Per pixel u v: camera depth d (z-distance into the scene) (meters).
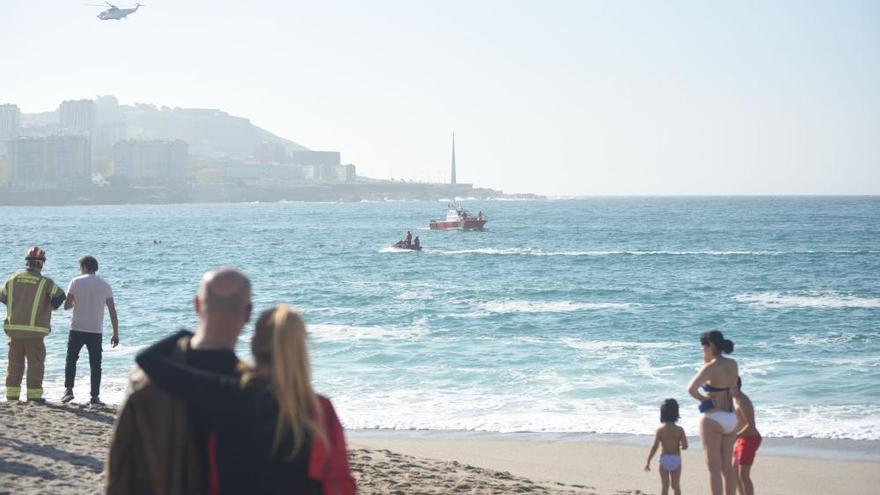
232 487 4.27
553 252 96.31
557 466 17.17
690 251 97.50
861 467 17.38
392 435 19.77
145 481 4.35
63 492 10.19
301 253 97.00
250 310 4.60
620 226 170.50
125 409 4.36
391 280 64.31
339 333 35.34
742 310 44.84
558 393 24.27
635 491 15.00
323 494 4.37
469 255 91.69
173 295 51.44
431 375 26.58
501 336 34.88
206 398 4.23
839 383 25.64
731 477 11.99
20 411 15.15
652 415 21.77
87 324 16.36
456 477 14.15
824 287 58.16
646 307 46.09
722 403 12.04
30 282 16.05
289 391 4.26
